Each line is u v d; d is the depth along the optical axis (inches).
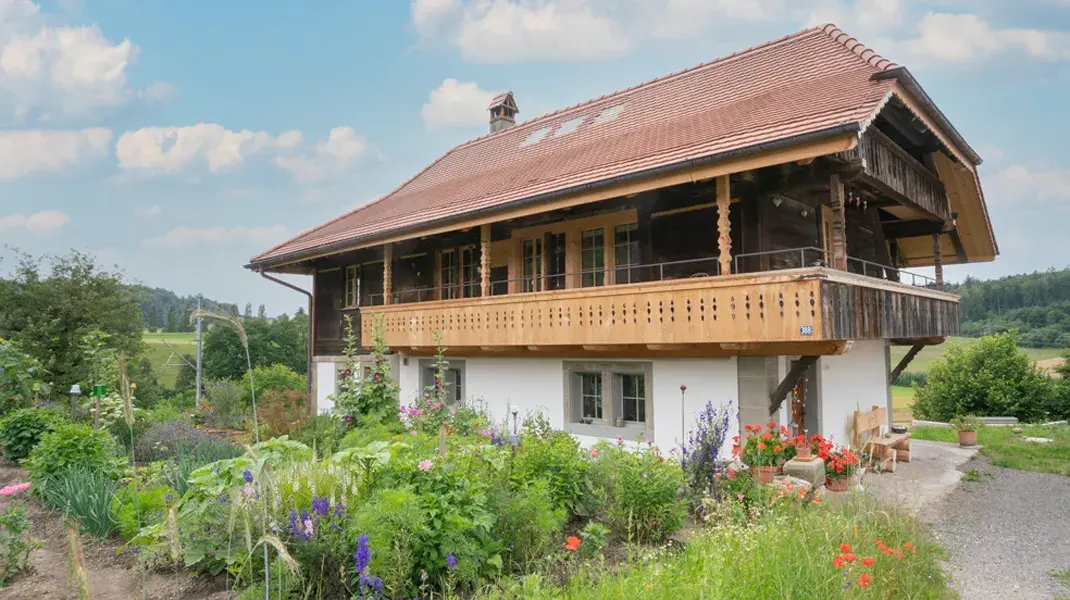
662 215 434.9
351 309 688.4
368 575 151.9
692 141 362.3
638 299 361.7
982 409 1032.8
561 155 521.0
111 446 332.5
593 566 197.5
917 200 428.5
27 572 199.5
